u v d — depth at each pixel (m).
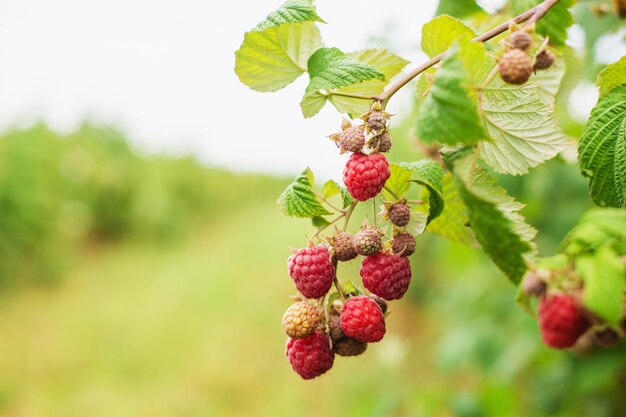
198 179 5.19
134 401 1.92
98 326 2.47
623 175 0.38
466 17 0.52
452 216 0.43
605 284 0.33
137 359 2.23
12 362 2.13
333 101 0.42
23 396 1.93
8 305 2.62
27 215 2.79
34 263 2.86
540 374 0.94
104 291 2.95
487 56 0.36
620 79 0.39
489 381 1.01
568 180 0.88
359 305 0.38
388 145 0.37
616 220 0.34
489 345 0.98
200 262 3.64
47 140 3.47
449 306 1.31
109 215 3.93
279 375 2.12
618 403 0.94
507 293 1.03
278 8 0.40
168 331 2.48
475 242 0.43
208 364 2.21
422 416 0.95
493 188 0.39
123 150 4.15
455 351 1.01
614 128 0.38
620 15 0.47
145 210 4.02
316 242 0.40
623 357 0.81
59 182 3.40
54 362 2.16
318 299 0.39
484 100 0.39
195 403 1.92
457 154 0.37
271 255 3.65
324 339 0.40
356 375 1.84
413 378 1.65
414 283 2.23
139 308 2.72
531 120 0.39
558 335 0.37
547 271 0.37
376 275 0.38
